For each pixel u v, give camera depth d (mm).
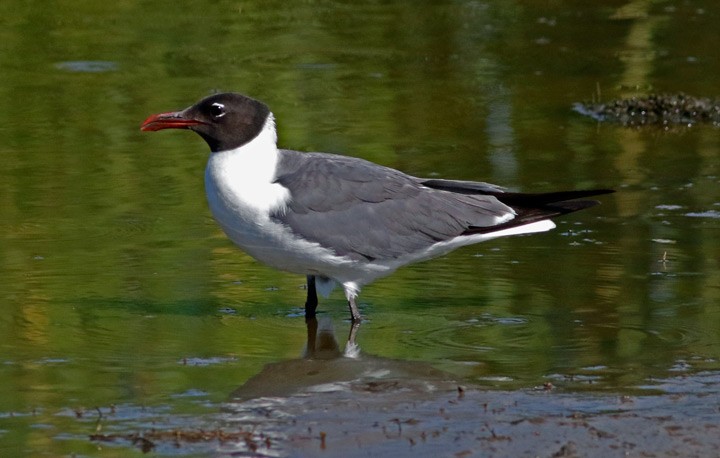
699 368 10352
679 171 17516
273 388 9969
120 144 18703
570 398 9648
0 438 8883
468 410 9398
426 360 10711
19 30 25656
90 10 27578
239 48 24969
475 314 11992
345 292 12148
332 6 28781
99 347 10945
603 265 13453
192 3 28500
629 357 10656
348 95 21766
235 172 11781
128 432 8977
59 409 9453
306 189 11859
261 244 11938
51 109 20453
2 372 10273
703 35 25875
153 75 22719
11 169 17266
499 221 12367
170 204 15898
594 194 12398
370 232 11984
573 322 11672
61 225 14922
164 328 11523
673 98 20953
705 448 8625
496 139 19266
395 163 17891
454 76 23219
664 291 12523
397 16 27922
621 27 26688
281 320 11930
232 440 8789
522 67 23859
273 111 20547
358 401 9641
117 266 13430
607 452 8547
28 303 12133
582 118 20578
